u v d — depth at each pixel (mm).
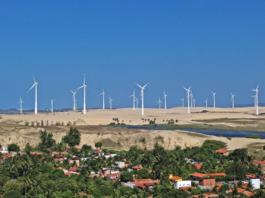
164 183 164250
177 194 147250
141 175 174875
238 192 150500
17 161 176875
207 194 148500
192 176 174875
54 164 197375
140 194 146500
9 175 168750
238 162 198000
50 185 150625
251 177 176375
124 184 164250
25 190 146625
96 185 156000
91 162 196250
